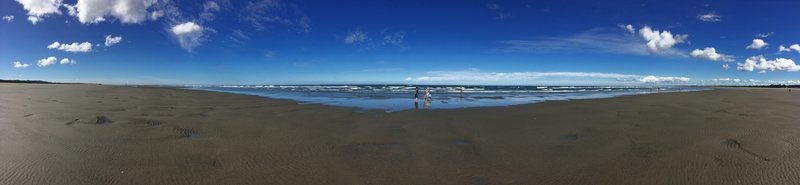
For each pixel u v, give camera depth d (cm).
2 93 2459
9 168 567
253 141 811
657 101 2225
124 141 782
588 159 666
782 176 550
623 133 940
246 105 1759
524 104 1934
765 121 1154
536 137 887
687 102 2123
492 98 2628
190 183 520
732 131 952
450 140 845
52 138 800
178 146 745
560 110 1557
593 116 1324
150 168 586
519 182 540
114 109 1430
